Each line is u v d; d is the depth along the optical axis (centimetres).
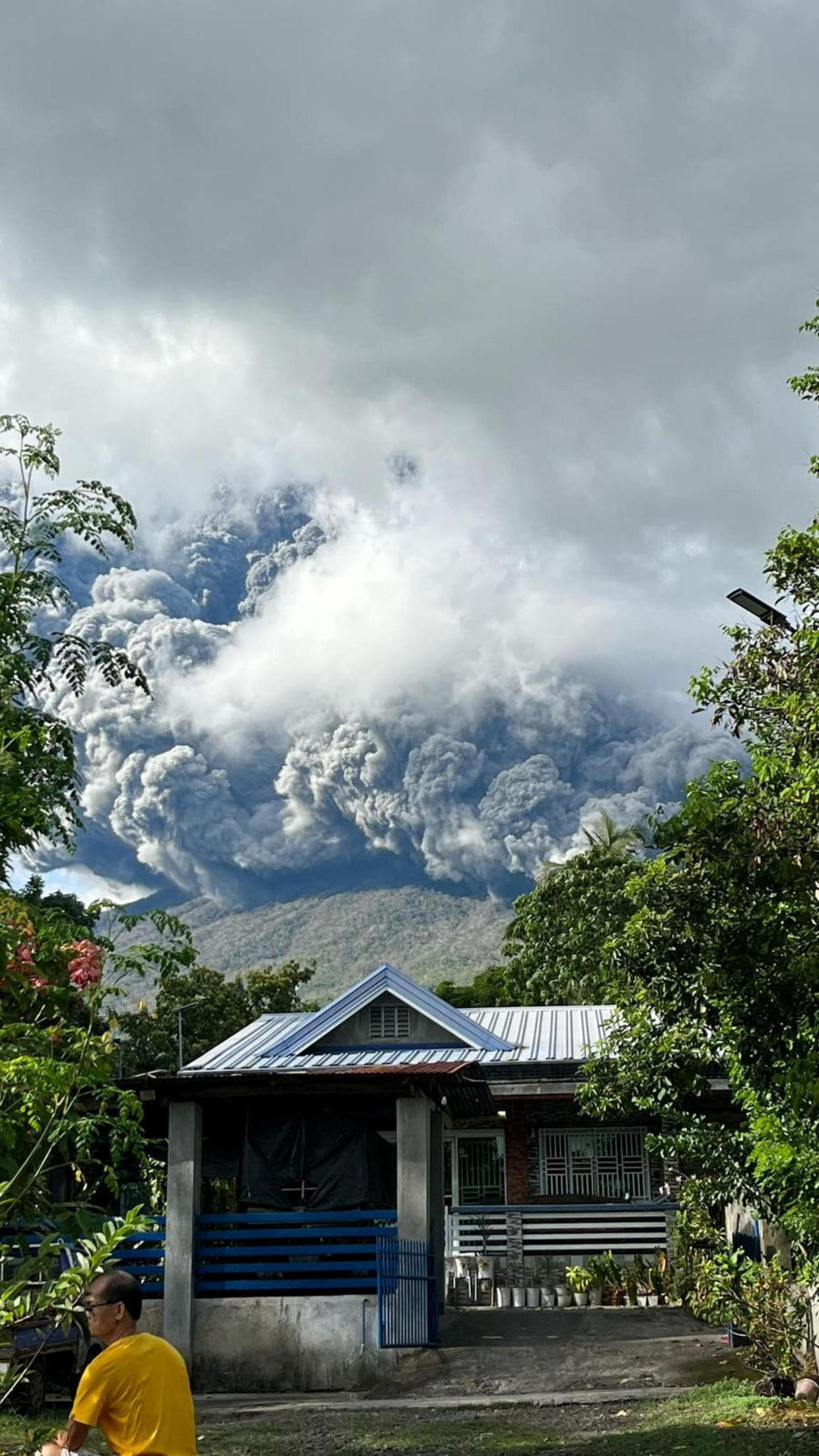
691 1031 1188
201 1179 1867
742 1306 1334
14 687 859
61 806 916
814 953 906
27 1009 805
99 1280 565
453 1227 2673
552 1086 2417
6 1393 622
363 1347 1672
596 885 4709
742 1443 1045
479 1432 1255
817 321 993
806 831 925
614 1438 1150
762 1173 1230
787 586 999
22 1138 760
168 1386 543
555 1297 2333
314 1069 1769
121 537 1041
